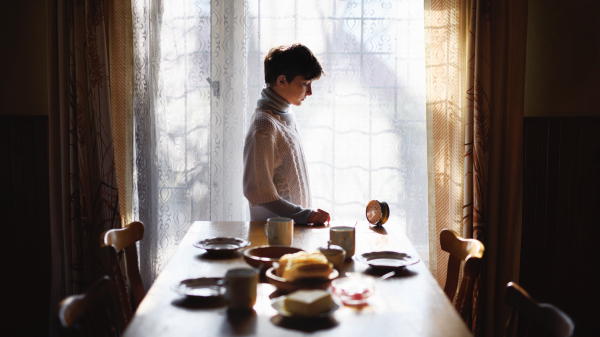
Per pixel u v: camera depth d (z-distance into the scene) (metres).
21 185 2.53
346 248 1.49
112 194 2.36
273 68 1.92
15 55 2.56
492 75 2.39
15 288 2.57
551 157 2.54
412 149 2.52
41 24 2.56
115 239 1.58
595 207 2.54
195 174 2.50
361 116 2.50
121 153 2.40
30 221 2.55
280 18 2.48
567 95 2.58
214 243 1.61
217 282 1.24
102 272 2.36
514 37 2.36
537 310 1.08
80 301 1.09
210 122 2.47
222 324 1.02
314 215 1.85
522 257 2.58
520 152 2.38
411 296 1.18
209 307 1.11
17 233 2.55
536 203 2.55
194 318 1.05
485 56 2.34
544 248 2.57
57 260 2.43
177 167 2.49
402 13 2.47
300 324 1.02
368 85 2.49
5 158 2.52
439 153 2.44
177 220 2.51
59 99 2.39
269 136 1.83
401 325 1.01
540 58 2.57
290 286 1.14
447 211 2.46
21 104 2.57
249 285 1.09
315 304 1.02
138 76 2.42
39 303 2.59
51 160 2.40
